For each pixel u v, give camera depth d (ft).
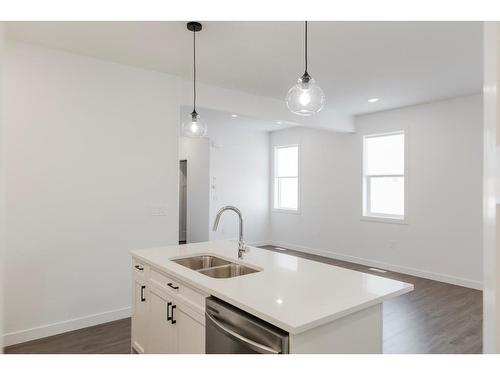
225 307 5.22
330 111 17.56
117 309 11.03
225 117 19.45
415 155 16.38
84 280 10.43
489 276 2.70
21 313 9.39
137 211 11.46
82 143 10.38
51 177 9.86
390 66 11.21
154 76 11.82
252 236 23.85
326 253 20.59
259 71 11.79
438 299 13.04
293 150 23.48
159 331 7.23
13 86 9.28
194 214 23.36
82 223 10.39
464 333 10.02
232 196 22.93
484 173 2.79
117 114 11.04
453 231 15.08
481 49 9.80
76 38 9.18
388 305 12.39
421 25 8.34
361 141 18.62
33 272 9.58
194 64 10.37
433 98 15.03
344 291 5.39
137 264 8.33
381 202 18.15
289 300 4.98
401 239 16.96
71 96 10.18
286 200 23.97
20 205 9.39
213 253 8.29
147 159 11.67
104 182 10.79
